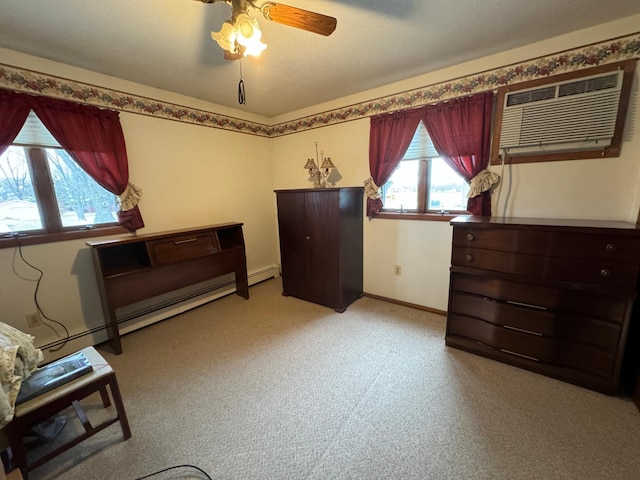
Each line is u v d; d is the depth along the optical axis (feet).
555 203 6.78
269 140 12.70
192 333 8.32
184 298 9.75
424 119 8.23
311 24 4.17
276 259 13.64
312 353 7.09
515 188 7.22
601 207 6.28
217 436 4.76
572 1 4.99
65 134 6.91
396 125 8.80
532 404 5.21
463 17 5.42
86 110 7.22
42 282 6.97
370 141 9.42
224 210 11.04
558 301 5.68
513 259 6.04
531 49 6.55
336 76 8.08
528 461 4.13
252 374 6.36
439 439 4.56
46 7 4.77
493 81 7.14
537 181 6.92
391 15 5.31
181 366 6.73
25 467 3.74
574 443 4.39
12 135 6.20
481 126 7.32
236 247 10.36
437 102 8.04
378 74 8.04
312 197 9.44
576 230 5.28
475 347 6.79
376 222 10.02
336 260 9.25
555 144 6.49
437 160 8.63
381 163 9.30
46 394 3.96
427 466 4.12
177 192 9.49
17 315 6.66
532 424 4.77
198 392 5.83
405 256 9.55
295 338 7.84
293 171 12.19
